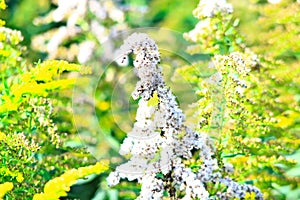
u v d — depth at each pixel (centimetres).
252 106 591
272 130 595
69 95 646
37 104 579
